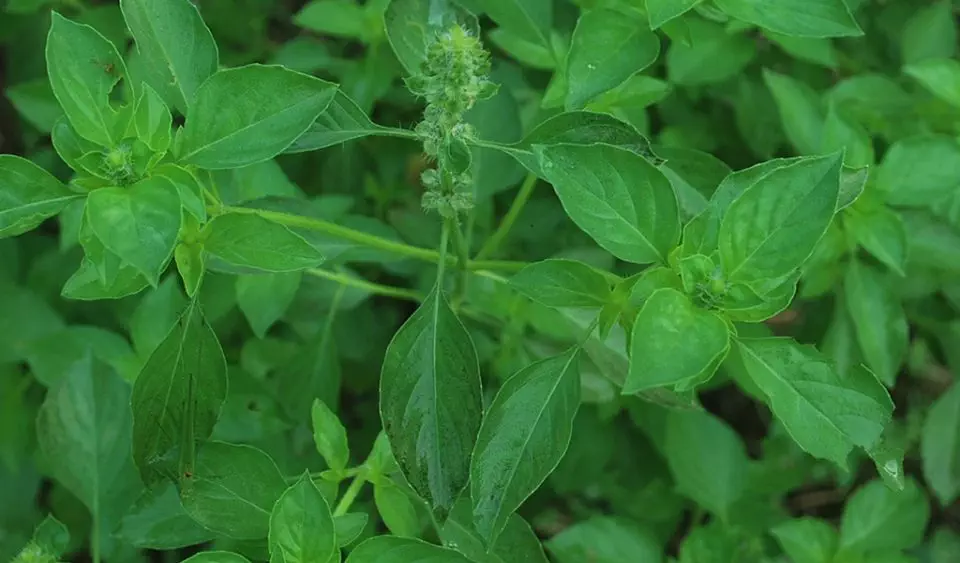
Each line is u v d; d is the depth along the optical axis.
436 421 0.49
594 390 0.58
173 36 0.50
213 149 0.48
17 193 0.47
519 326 0.58
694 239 0.48
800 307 0.65
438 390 0.49
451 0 0.53
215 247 0.49
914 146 0.56
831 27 0.50
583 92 0.50
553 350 0.59
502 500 0.49
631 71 0.50
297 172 0.66
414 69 0.53
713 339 0.46
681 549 0.57
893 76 0.64
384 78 0.62
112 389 0.56
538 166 0.50
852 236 0.57
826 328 0.63
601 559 0.57
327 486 0.52
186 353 0.49
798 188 0.47
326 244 0.55
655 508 0.62
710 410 0.71
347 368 0.64
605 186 0.48
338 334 0.63
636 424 0.62
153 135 0.48
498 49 0.66
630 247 0.48
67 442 0.56
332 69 0.63
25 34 0.68
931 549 0.64
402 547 0.48
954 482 0.61
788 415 0.48
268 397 0.58
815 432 0.48
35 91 0.62
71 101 0.47
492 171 0.57
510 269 0.55
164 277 0.62
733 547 0.57
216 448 0.50
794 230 0.47
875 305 0.57
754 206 0.47
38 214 0.47
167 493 0.52
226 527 0.50
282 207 0.54
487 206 0.61
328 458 0.52
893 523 0.57
